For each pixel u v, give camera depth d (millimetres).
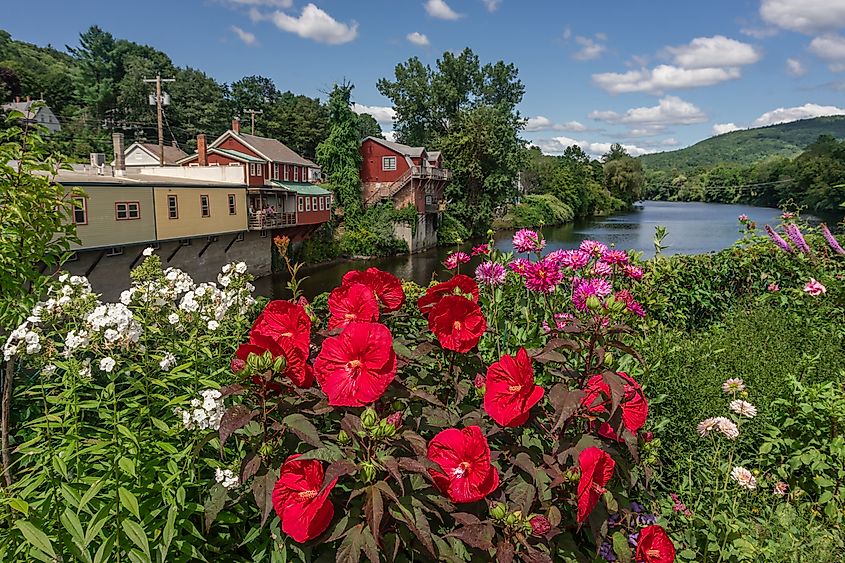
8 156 3041
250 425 2043
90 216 17516
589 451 1923
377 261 33406
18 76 57875
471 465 1839
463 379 2537
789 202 7617
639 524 2570
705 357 4234
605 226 53156
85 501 1725
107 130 60406
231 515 2115
